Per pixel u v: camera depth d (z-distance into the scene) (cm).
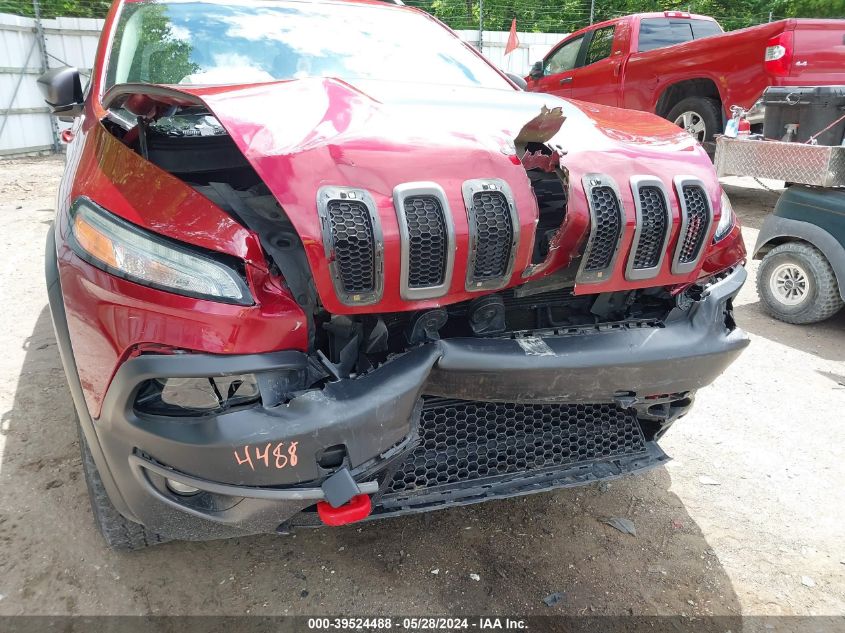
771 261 459
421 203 164
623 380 192
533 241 176
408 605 200
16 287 468
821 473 276
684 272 199
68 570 209
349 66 275
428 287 166
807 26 647
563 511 248
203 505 166
